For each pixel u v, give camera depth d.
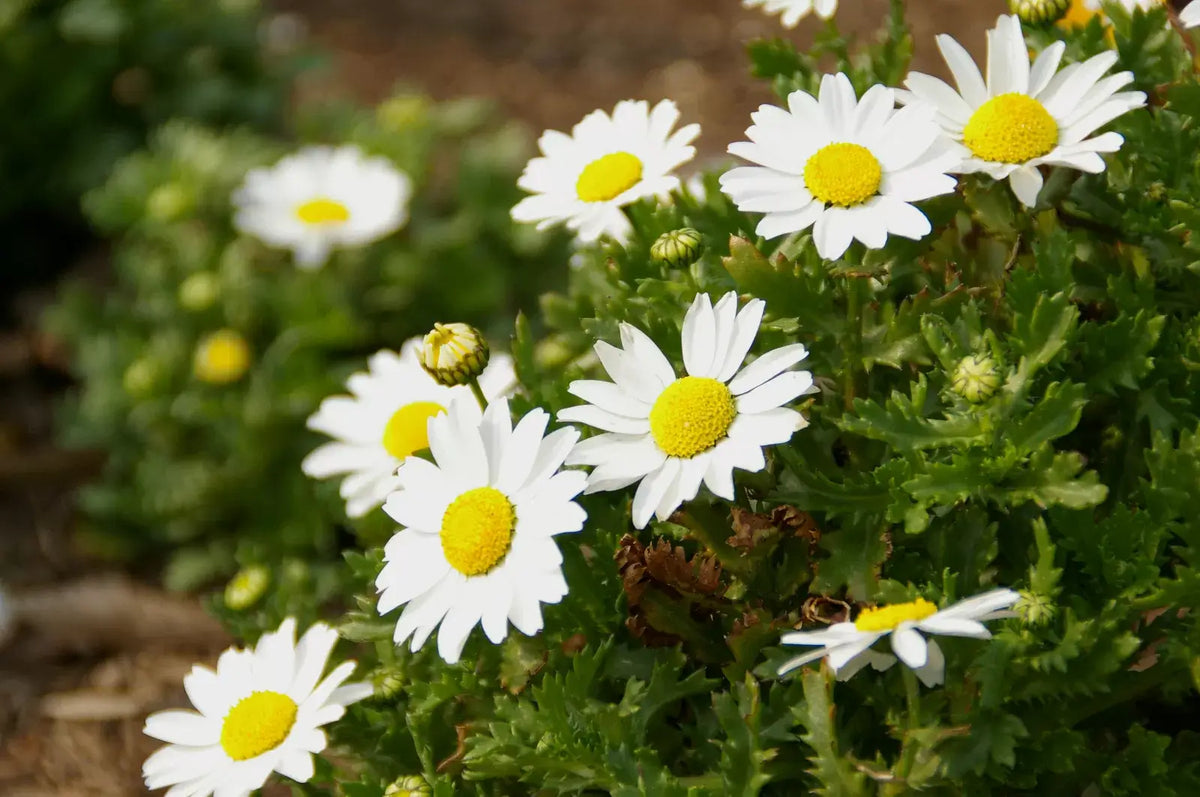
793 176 0.38
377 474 0.43
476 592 0.37
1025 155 0.38
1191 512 0.37
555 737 0.37
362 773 0.40
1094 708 0.37
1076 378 0.38
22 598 0.58
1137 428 0.39
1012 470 0.37
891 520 0.37
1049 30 0.41
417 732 0.39
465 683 0.39
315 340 0.60
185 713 0.40
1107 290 0.39
